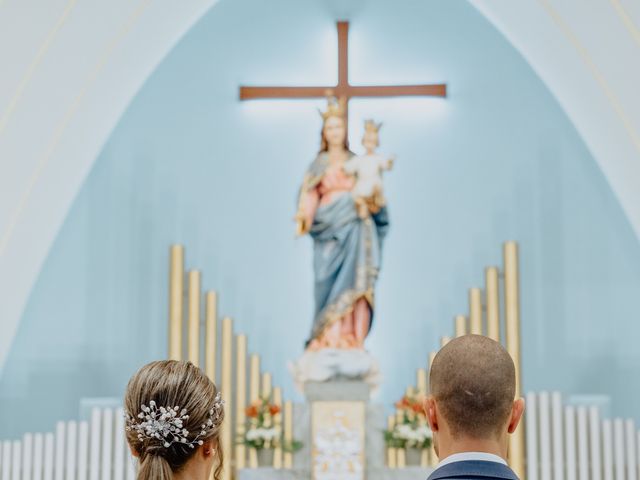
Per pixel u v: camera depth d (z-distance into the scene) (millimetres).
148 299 10297
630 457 9008
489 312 9469
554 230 10258
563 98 10133
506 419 2828
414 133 10445
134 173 10430
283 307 10258
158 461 2842
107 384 10180
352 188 9203
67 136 9742
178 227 10383
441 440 2855
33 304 10250
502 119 10430
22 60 8938
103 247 10344
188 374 2930
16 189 9594
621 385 10039
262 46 10633
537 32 9656
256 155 10477
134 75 10023
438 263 10266
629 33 8820
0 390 10117
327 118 9359
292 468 8758
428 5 10625
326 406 8836
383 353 10141
